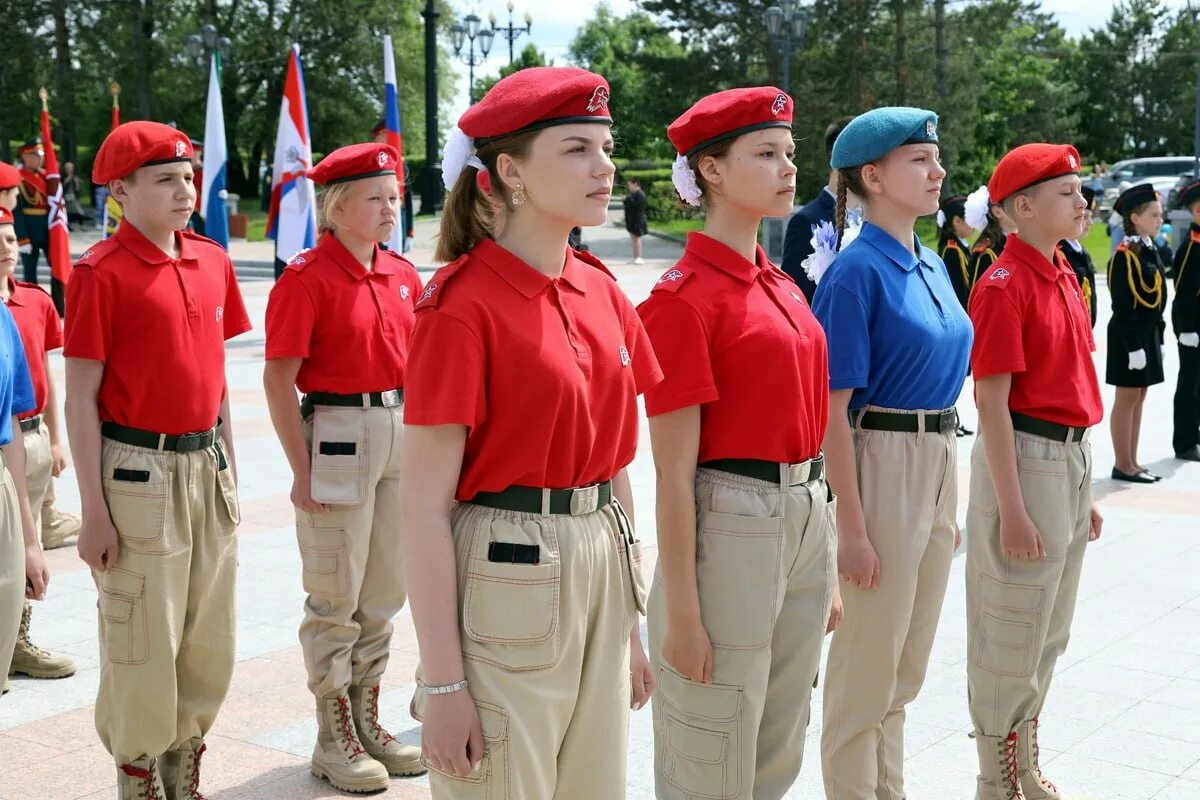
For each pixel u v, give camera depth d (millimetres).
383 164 4148
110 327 3545
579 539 2443
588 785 2559
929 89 35312
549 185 2357
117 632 3611
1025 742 3871
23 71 38875
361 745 4141
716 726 3041
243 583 6113
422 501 2359
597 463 2490
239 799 3938
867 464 3408
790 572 3047
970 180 41219
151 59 39219
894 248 3432
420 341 2363
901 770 3684
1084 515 3893
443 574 2344
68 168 30766
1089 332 3855
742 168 2936
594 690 2516
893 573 3406
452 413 2318
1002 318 3660
